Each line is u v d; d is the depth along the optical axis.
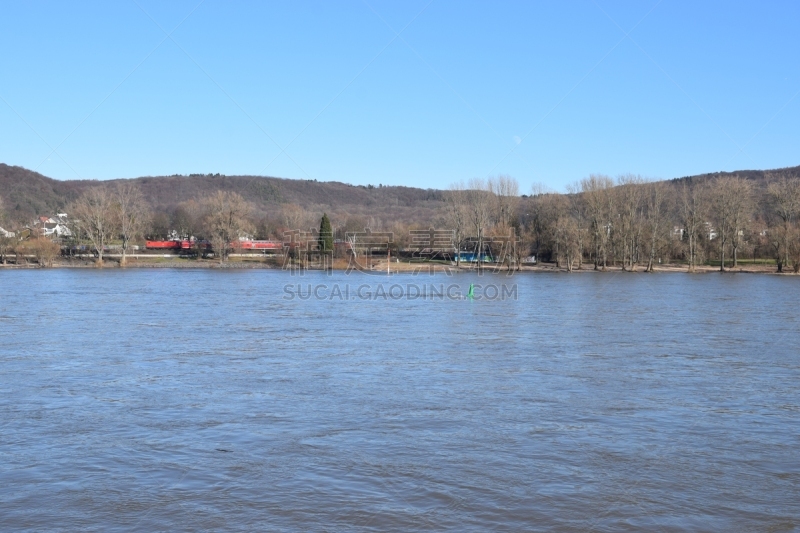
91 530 17.16
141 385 32.22
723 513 18.41
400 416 27.00
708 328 53.78
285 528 17.30
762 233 147.38
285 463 21.62
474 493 19.45
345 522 17.64
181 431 24.88
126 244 152.38
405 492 19.47
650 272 140.12
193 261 160.88
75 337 47.56
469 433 24.83
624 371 36.22
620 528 17.52
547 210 155.25
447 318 60.44
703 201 141.50
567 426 25.81
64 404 28.61
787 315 63.03
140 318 59.44
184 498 18.97
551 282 112.25
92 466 21.30
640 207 145.75
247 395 30.31
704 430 25.50
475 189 150.62
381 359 39.50
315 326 54.50
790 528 17.62
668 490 19.83
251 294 86.38
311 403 28.94
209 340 46.53
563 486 19.98
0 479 20.25
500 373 35.50
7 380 33.25
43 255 146.88
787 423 26.50
